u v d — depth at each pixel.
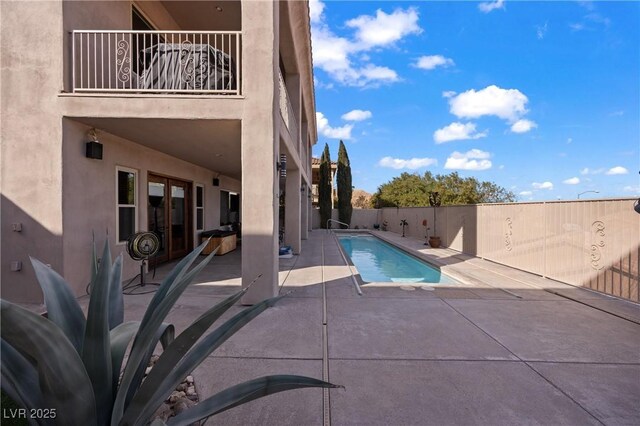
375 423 2.33
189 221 9.74
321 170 26.47
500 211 9.21
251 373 2.97
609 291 5.74
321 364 3.15
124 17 6.41
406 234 18.59
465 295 5.65
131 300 5.14
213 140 6.48
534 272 7.72
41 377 1.34
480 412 2.46
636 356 3.38
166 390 1.67
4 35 4.84
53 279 1.94
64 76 4.93
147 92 5.29
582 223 6.34
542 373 3.03
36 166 4.86
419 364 3.17
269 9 5.04
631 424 2.35
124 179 6.55
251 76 5.01
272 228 4.99
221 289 5.85
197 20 8.44
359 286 6.21
